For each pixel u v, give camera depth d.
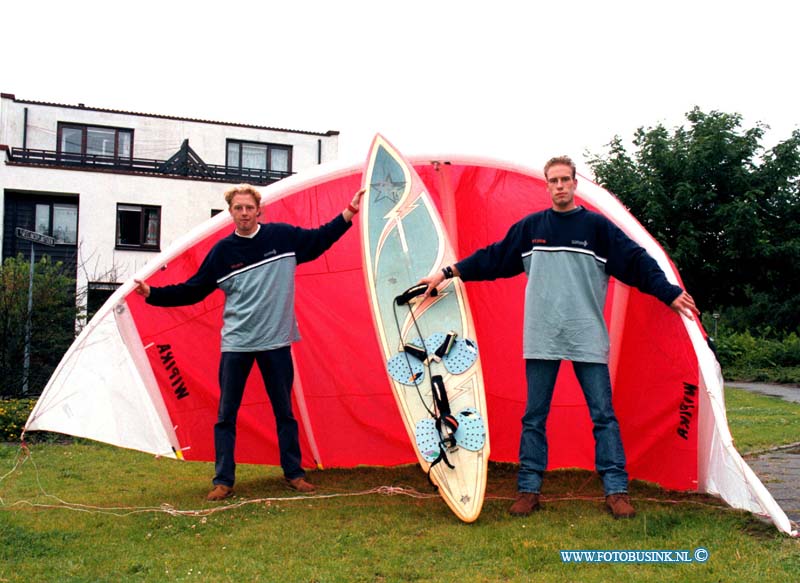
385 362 4.87
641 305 4.99
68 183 19.78
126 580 3.18
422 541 3.71
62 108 21.00
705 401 4.52
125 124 21.50
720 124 17.05
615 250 4.37
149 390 5.46
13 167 19.38
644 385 5.12
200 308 5.68
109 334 5.30
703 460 4.65
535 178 5.65
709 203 17.16
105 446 7.39
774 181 17.20
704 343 4.26
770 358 23.77
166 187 20.52
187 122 22.03
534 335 4.34
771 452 6.54
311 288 6.33
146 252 20.36
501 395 6.23
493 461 6.29
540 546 3.54
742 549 3.39
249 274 4.91
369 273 5.11
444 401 4.54
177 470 6.07
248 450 5.93
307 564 3.39
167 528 4.01
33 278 10.13
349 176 5.93
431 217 5.30
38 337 9.96
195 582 3.14
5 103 20.61
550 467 6.03
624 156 17.97
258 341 4.91
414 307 4.93
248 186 4.95
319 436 6.28
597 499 4.66
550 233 4.36
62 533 3.92
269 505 4.54
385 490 5.05
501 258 4.62
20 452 6.93
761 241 16.52
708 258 17.36
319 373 6.28
